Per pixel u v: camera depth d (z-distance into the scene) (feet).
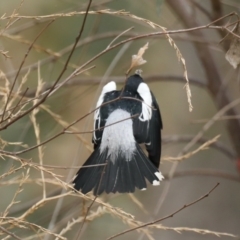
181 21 38.73
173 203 61.36
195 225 60.59
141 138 23.85
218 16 36.24
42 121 37.65
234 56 21.85
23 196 39.47
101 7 37.60
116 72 41.63
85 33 40.81
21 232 30.58
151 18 41.09
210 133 56.85
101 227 41.60
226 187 62.90
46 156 40.06
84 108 41.06
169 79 39.09
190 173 38.24
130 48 42.47
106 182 22.81
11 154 19.02
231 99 39.63
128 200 46.03
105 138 23.72
